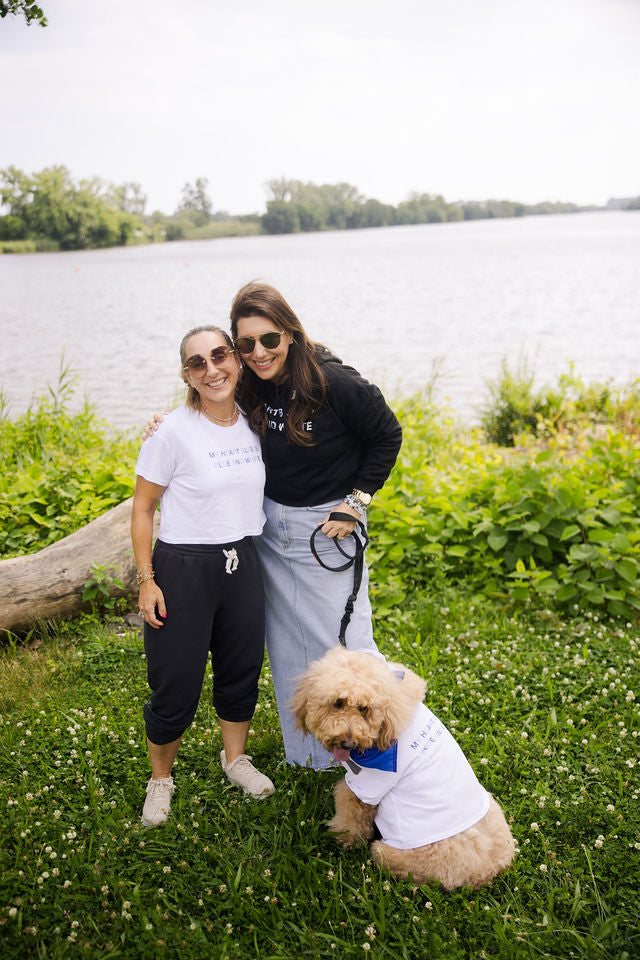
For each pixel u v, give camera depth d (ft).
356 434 10.97
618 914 8.88
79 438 28.14
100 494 21.40
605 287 126.21
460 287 135.13
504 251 255.70
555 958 8.45
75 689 14.33
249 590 10.73
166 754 11.08
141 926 8.79
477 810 9.55
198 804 11.19
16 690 14.37
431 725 9.91
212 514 10.16
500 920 8.96
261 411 10.81
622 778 11.52
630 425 33.37
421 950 8.64
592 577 17.70
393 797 9.61
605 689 13.83
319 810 11.05
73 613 17.25
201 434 10.19
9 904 9.05
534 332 77.10
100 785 11.35
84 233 398.01
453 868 9.26
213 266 221.87
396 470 21.36
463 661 15.07
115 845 10.14
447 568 18.60
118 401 48.06
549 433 34.81
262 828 10.52
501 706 13.65
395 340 74.08
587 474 20.71
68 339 80.48
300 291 133.28
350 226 638.12
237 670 11.18
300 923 9.04
